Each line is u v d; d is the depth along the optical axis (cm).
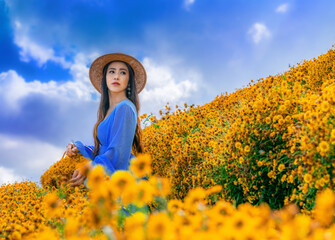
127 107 316
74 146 369
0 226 174
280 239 91
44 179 563
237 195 321
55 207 159
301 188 240
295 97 347
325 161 221
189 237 85
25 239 149
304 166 236
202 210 113
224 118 425
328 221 105
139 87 405
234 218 88
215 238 84
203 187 348
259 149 314
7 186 481
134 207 224
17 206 268
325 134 224
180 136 527
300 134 254
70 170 500
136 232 90
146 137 586
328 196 107
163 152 512
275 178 287
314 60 654
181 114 580
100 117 370
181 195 385
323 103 235
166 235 86
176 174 406
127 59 371
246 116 334
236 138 331
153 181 130
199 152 402
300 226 89
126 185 117
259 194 303
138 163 135
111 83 359
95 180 124
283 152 288
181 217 104
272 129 319
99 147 334
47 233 118
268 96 352
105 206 118
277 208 290
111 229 105
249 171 311
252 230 84
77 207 183
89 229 134
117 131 305
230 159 323
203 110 582
